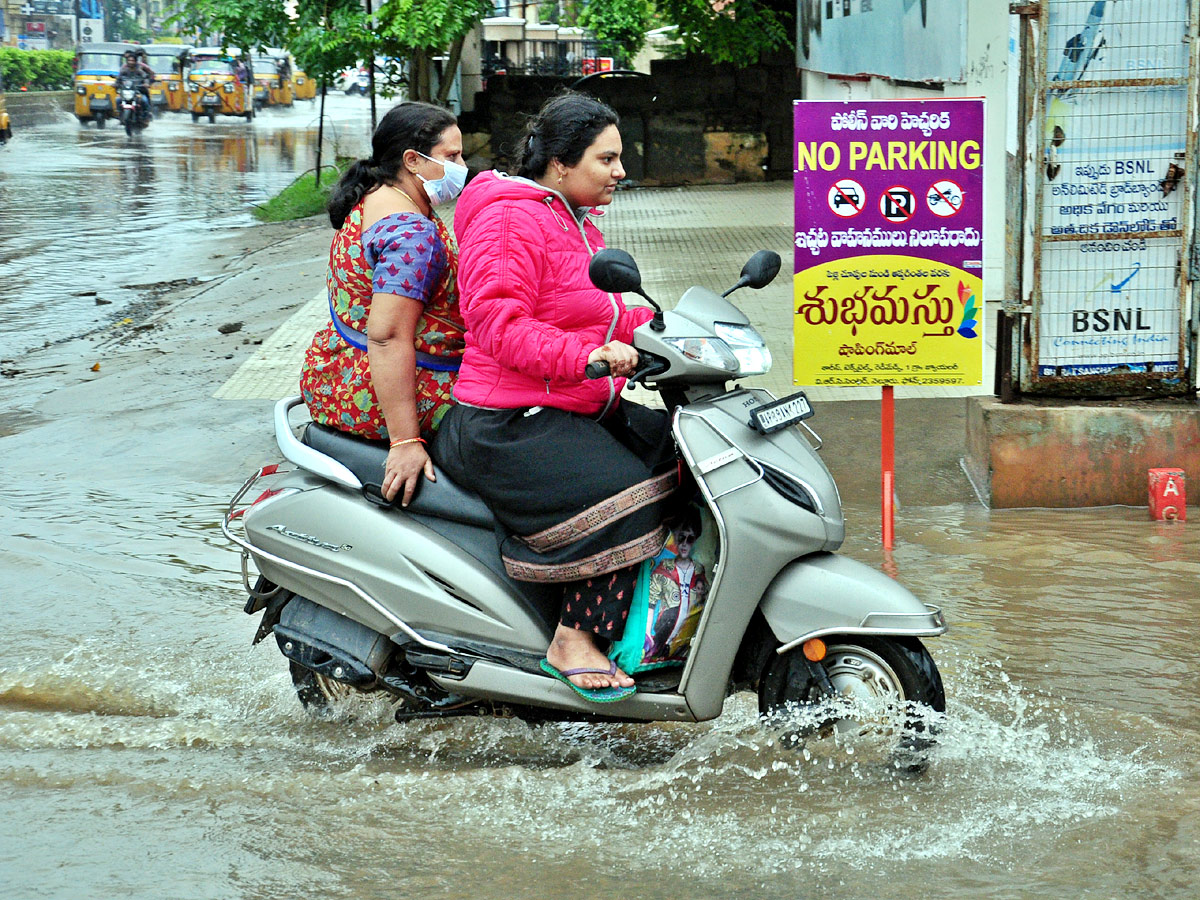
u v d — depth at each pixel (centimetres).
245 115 3994
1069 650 418
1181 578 478
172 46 4422
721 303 338
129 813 331
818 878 290
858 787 332
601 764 359
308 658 367
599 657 335
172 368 872
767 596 329
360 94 5744
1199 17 541
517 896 287
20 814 331
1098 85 552
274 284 1175
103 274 1339
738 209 1608
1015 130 561
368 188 365
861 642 334
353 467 358
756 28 1830
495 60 2191
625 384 331
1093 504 568
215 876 298
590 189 330
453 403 359
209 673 430
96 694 414
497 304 318
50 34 7194
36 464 675
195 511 598
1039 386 577
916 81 955
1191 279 565
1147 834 304
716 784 336
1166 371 577
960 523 549
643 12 1941
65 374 889
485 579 345
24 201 1947
